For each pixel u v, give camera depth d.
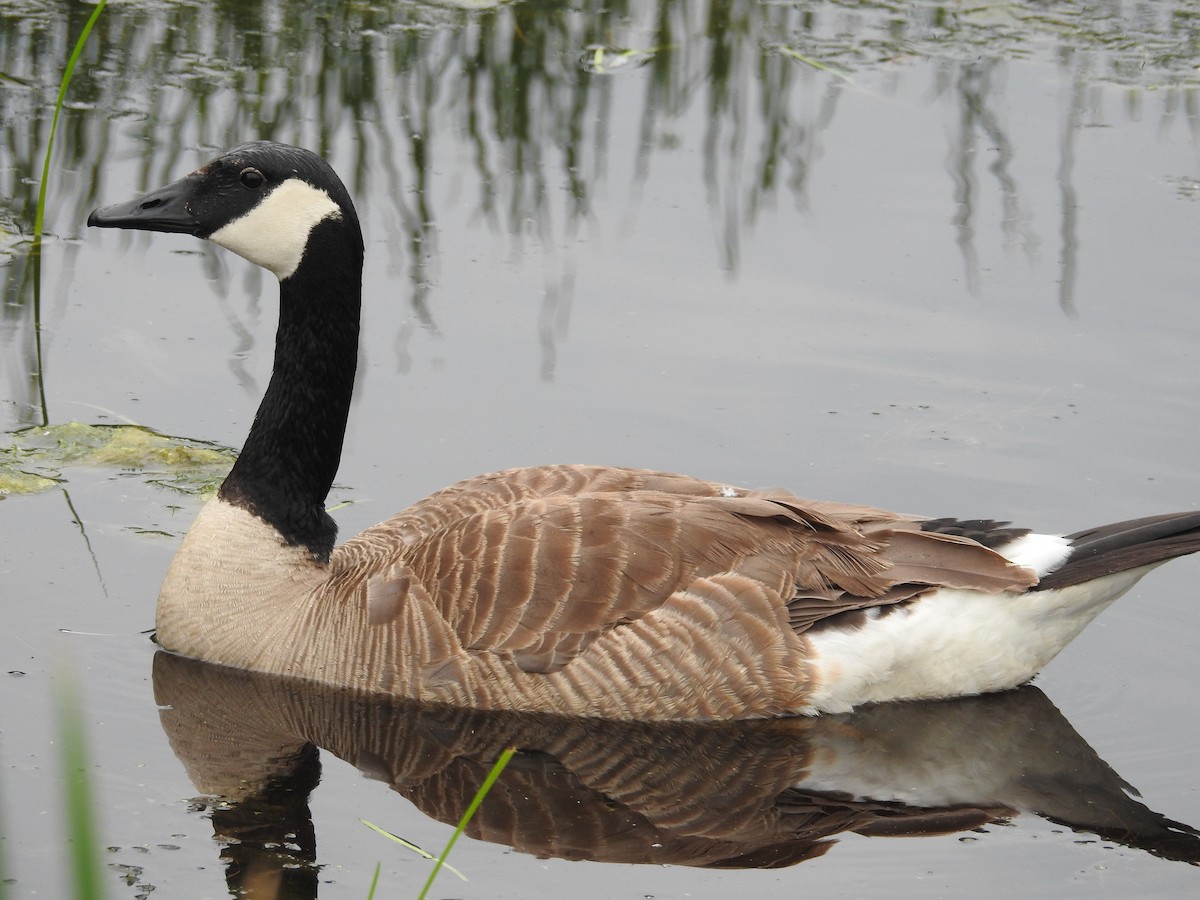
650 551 10.97
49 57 21.44
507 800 9.87
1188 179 18.86
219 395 14.79
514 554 10.98
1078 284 16.70
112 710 10.62
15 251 17.03
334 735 10.62
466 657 10.97
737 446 14.06
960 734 10.83
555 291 16.61
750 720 11.02
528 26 23.55
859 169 19.28
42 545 12.49
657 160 19.53
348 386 11.92
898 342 15.78
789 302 16.47
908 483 13.55
